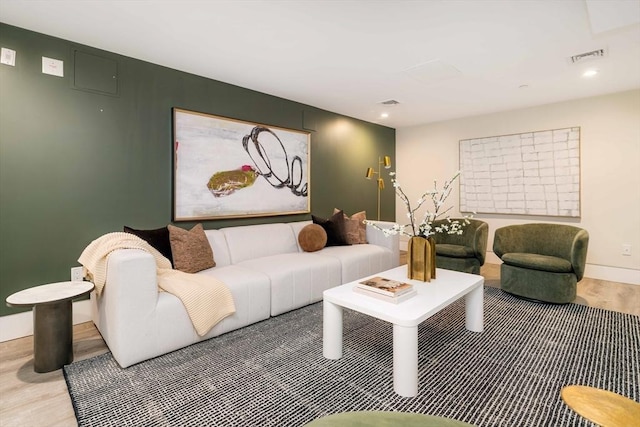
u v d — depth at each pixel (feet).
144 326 6.71
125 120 9.41
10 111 7.73
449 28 7.75
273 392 5.73
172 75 10.28
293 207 13.92
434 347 7.43
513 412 5.18
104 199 9.11
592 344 7.55
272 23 7.52
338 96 13.20
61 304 6.52
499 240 11.93
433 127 18.10
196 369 6.48
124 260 6.44
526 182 15.11
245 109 12.16
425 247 7.96
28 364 6.76
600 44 8.57
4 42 7.61
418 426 3.26
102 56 8.96
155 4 6.79
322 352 7.20
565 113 13.98
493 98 13.50
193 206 10.78
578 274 10.18
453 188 17.43
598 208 13.42
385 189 19.11
